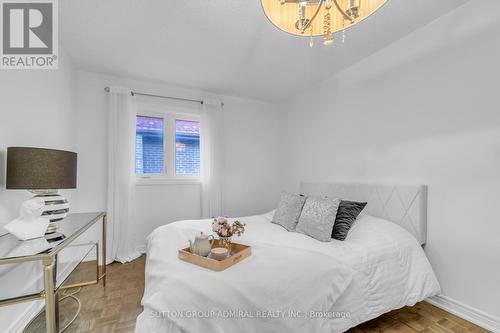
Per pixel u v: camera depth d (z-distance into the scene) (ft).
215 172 11.30
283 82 10.33
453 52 5.92
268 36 6.90
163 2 5.53
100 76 9.50
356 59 8.32
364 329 5.23
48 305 3.54
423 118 6.56
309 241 5.98
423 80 6.55
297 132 11.82
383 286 5.09
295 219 7.50
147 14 5.95
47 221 4.74
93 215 6.77
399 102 7.17
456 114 5.87
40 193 5.28
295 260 4.67
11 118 5.23
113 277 7.79
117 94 9.51
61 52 7.52
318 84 10.45
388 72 7.48
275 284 3.94
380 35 6.91
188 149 11.35
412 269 5.68
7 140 5.09
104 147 9.52
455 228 5.87
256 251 5.24
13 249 3.82
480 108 5.45
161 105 10.55
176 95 10.87
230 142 12.10
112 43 7.30
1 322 4.55
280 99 12.62
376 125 7.88
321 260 4.75
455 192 5.88
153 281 4.09
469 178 5.63
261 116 12.92
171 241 5.87
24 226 4.37
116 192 9.29
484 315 5.31
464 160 5.72
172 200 10.78
